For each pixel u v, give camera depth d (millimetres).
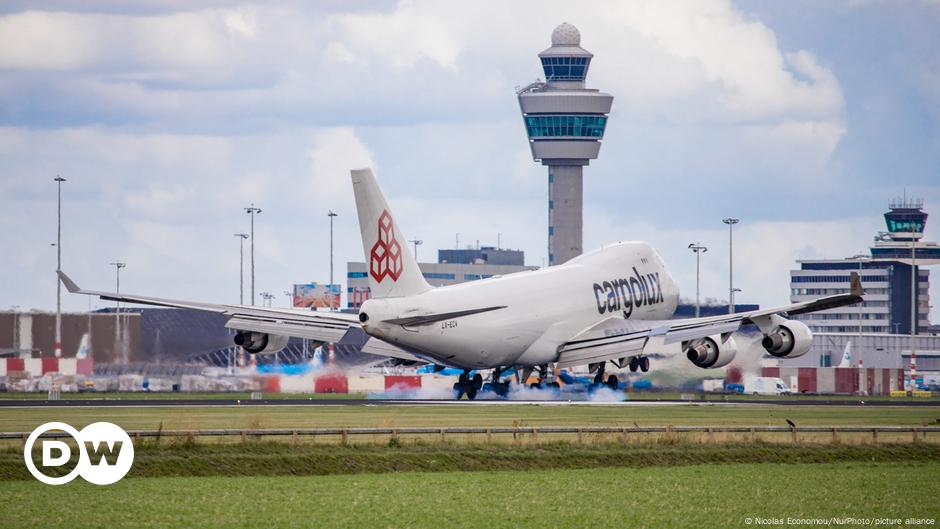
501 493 187750
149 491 184625
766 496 188875
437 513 171750
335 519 166375
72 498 178625
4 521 162625
